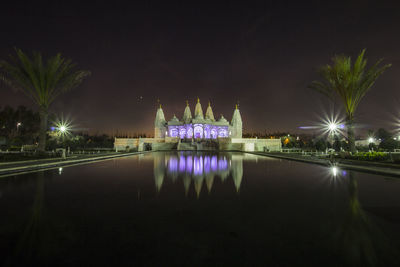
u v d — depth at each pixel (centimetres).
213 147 4847
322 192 720
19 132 3653
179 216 493
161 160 1986
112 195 678
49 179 962
